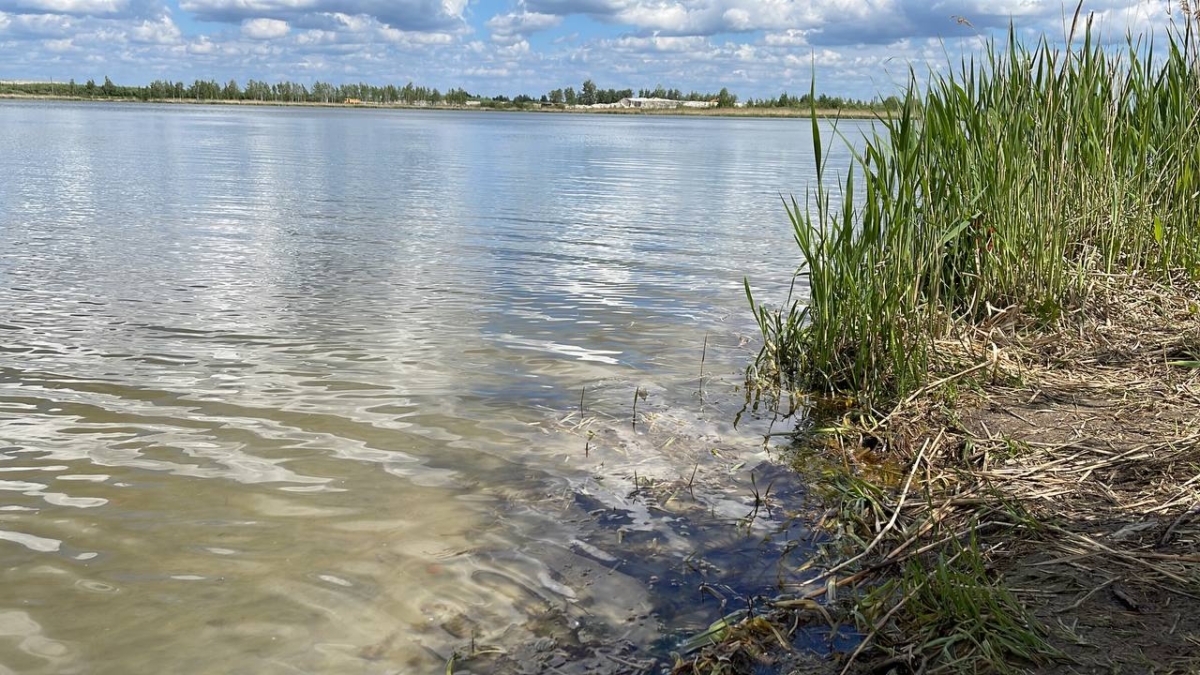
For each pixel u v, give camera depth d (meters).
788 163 20.00
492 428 3.65
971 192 4.65
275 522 2.79
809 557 2.64
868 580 2.48
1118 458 3.05
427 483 3.11
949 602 2.22
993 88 4.94
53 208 10.01
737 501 3.03
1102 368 4.05
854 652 2.10
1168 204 5.31
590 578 2.51
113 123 37.91
